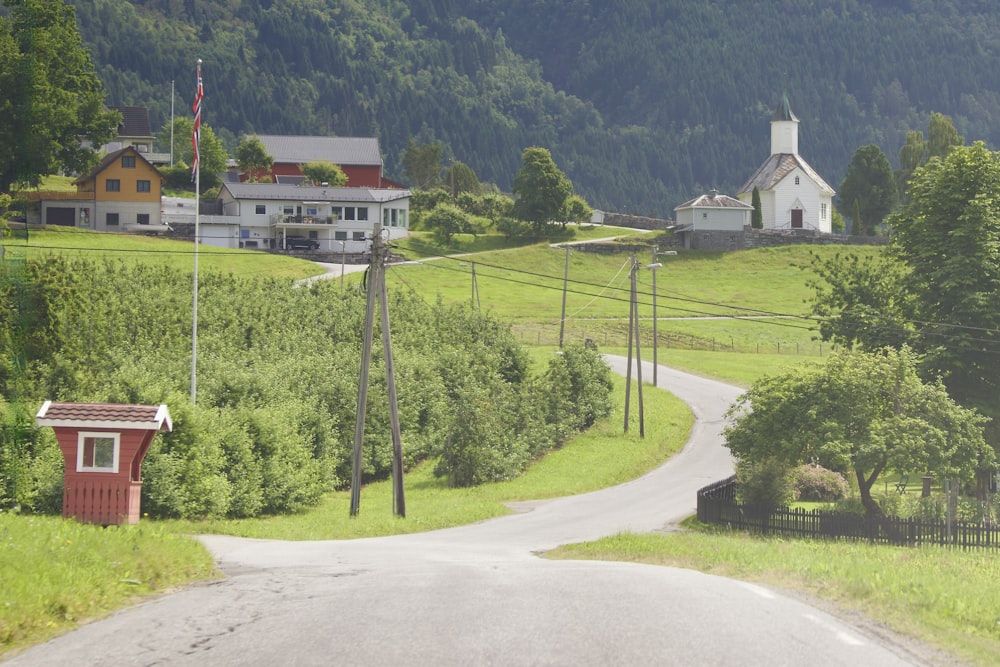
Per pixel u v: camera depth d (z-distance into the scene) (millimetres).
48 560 32219
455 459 105125
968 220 99500
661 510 84938
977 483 94812
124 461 57219
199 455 78312
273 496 83625
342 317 147250
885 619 27562
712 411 142750
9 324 94000
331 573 35844
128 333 123562
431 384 121438
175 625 25766
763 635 24094
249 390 101688
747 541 56594
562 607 27109
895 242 107750
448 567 38000
